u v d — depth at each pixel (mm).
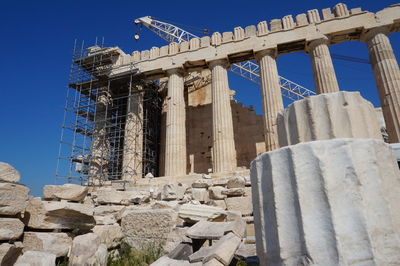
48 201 8117
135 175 24094
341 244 3172
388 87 20250
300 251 3438
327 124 4184
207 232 6414
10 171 6727
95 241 6996
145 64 27000
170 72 26125
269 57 23234
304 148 3693
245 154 27641
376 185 3443
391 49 21250
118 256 8375
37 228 7250
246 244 7348
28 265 5852
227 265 4953
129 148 25016
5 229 6352
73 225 7773
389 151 3861
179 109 24891
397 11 21719
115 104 30281
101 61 28906
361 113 4297
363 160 3533
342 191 3389
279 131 5125
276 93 22016
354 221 3252
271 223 3914
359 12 22312
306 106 4461
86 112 28594
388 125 20031
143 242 9297
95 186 21609
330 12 23031
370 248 3115
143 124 29328
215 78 24219
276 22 24016
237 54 24531
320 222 3363
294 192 3645
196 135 29984
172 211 9516
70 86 29125
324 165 3512
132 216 9922
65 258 7156
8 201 6484
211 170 22359
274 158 4023
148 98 30828
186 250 6180
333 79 21094
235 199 11242
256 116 28641
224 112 23031
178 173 22938
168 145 23719
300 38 22734
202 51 25344
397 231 3367
